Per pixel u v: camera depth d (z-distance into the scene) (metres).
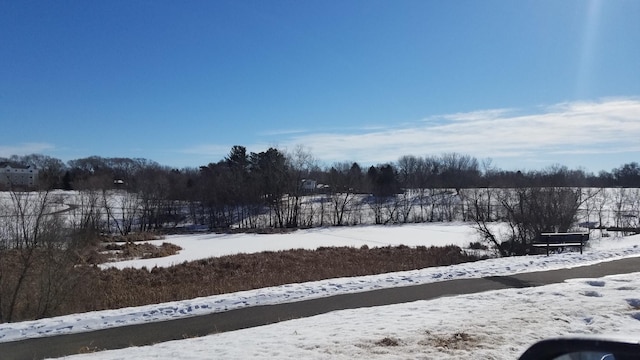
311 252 35.75
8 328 11.34
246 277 23.78
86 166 140.50
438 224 69.62
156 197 73.94
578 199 40.06
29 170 109.19
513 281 15.22
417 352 7.60
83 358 8.19
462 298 12.09
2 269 18.73
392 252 34.91
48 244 20.12
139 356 7.95
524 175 55.59
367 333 8.75
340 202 84.12
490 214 52.25
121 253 39.22
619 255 20.17
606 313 9.80
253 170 85.19
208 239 53.62
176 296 18.81
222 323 11.53
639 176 118.31
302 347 7.95
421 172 105.12
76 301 18.83
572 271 16.67
